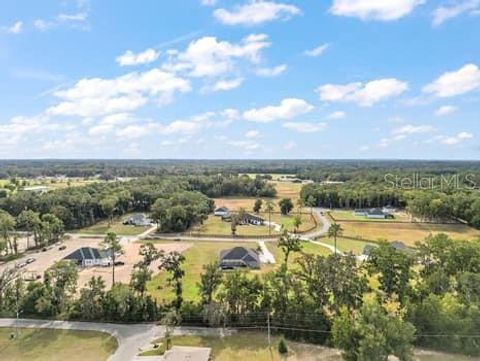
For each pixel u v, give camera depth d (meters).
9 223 94.00
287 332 49.31
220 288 59.06
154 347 46.59
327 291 50.38
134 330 51.50
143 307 54.34
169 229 121.69
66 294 57.16
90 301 54.66
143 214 144.50
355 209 164.62
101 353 45.53
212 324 51.75
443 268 55.69
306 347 46.81
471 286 49.75
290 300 51.12
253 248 98.62
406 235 113.56
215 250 96.19
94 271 78.75
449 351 45.09
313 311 49.19
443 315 45.53
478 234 114.38
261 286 51.84
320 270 50.78
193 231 121.31
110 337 49.47
